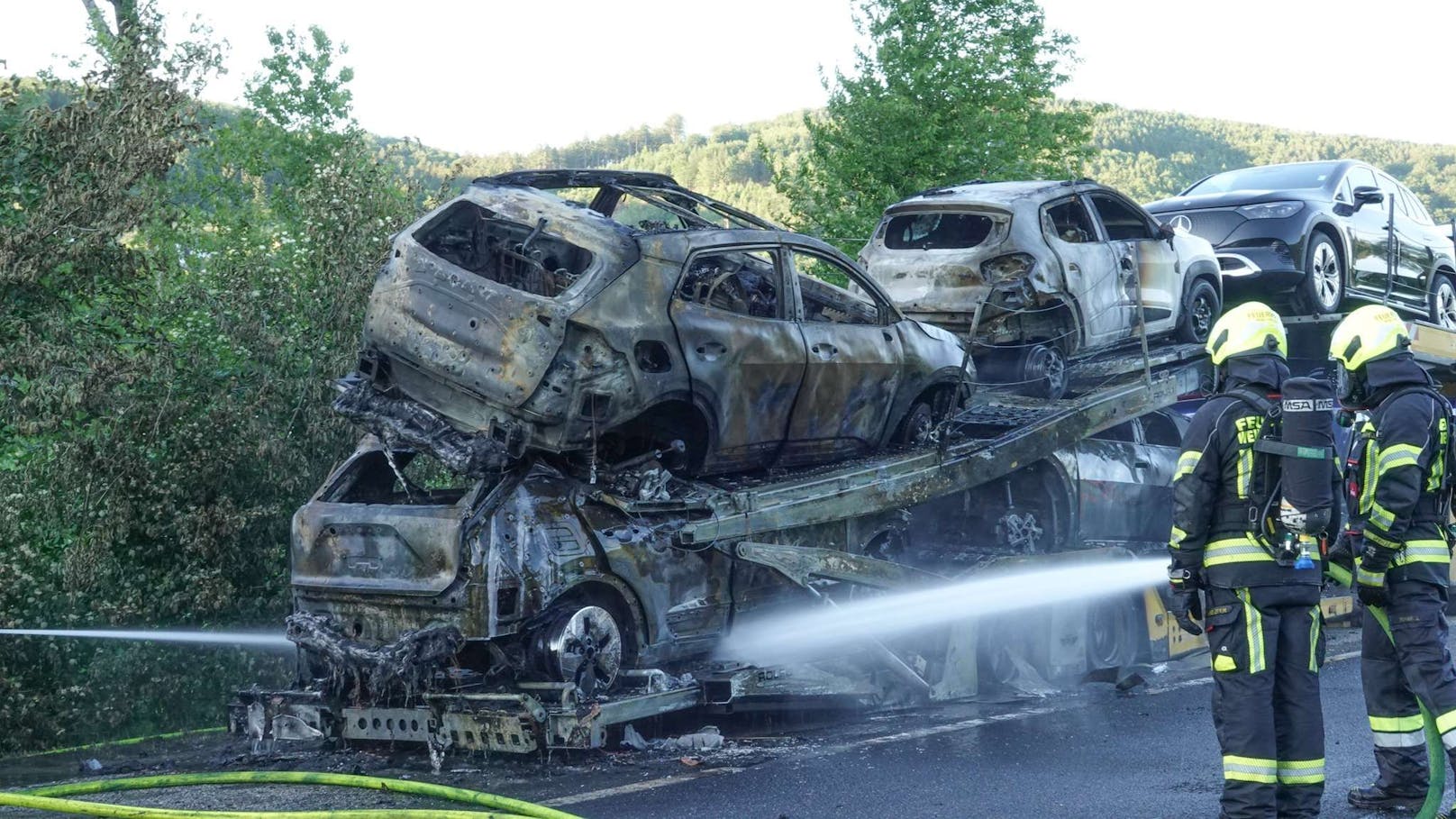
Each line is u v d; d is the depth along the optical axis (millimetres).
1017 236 10961
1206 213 13930
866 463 9289
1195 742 7898
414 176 12234
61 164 9961
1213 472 5578
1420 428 6020
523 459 7859
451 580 7453
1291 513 5402
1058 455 10836
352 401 8273
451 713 7418
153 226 11391
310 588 8008
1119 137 130875
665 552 8195
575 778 7188
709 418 8266
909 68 20375
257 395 10133
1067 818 6160
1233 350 5695
